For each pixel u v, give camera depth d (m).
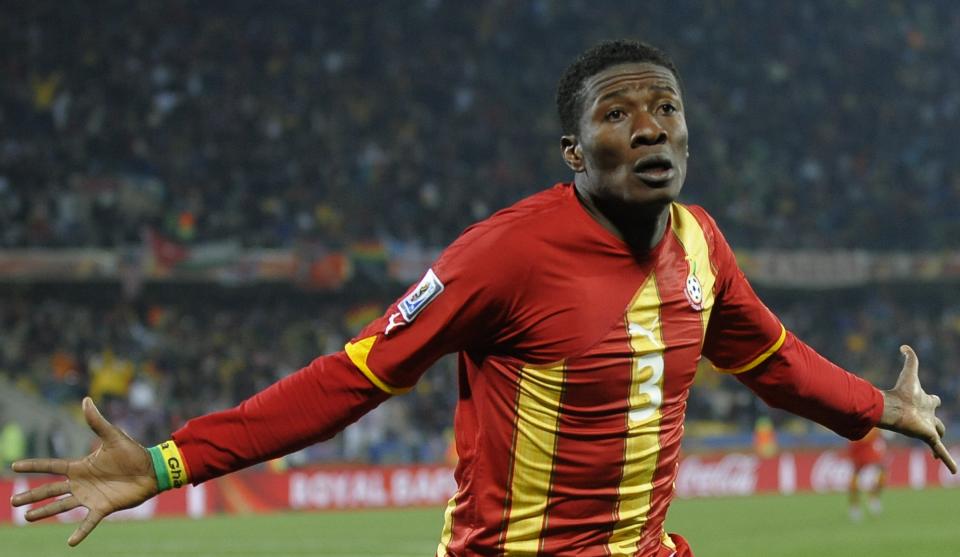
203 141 70.69
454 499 7.68
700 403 64.69
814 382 8.27
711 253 7.71
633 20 87.06
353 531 37.91
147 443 53.78
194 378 59.41
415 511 47.41
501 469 7.30
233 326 63.31
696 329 7.45
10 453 47.44
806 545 32.41
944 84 90.25
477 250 6.98
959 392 70.94
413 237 69.06
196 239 64.62
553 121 79.00
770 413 65.50
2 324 58.66
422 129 75.94
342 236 67.19
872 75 88.81
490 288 6.96
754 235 75.25
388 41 80.62
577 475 7.24
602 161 6.91
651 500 7.52
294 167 71.00
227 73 75.19
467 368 7.46
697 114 81.12
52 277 59.31
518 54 83.00
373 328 7.11
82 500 6.82
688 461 55.09
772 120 83.38
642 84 6.91
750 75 85.81
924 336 74.56
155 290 63.19
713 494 55.41
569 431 7.17
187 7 77.75
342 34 80.31
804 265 71.38
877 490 43.19
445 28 83.00
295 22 79.94
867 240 77.44
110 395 56.28
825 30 90.19
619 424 7.22
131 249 60.34
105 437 6.84
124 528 39.94
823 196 79.69
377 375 7.02
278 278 62.22
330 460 55.12
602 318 7.07
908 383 8.57
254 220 67.19
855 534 35.50
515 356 7.16
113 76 72.12
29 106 69.19
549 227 7.04
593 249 7.07
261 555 30.91
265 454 7.00
